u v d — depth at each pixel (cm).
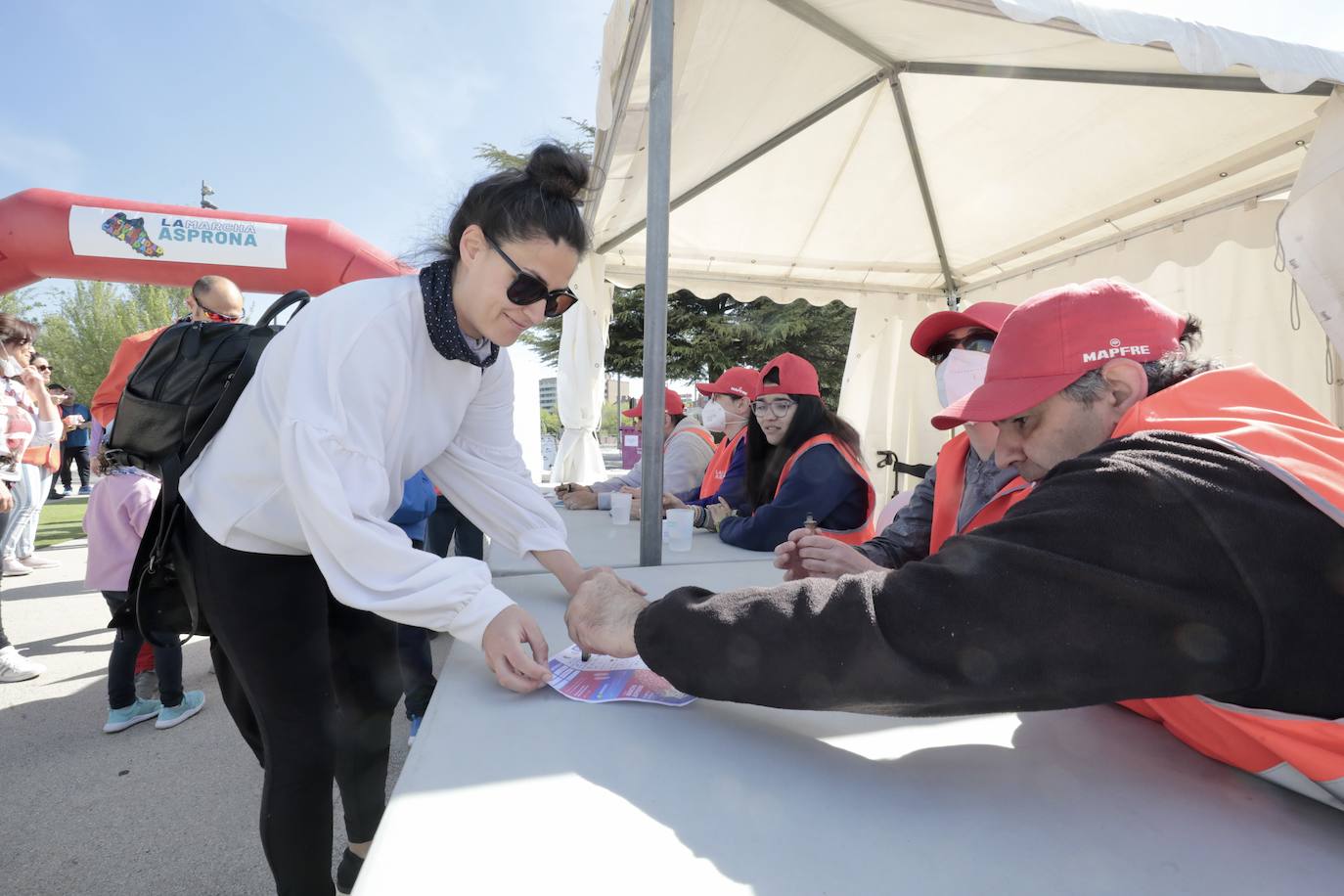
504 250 101
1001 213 434
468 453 136
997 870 58
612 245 489
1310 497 61
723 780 72
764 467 268
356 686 141
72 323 1747
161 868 186
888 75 326
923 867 58
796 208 447
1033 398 88
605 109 253
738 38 264
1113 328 86
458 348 108
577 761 75
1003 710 66
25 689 311
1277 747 66
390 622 147
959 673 64
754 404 262
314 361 97
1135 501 63
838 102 347
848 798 69
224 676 129
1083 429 88
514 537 138
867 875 57
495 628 94
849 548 147
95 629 395
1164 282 410
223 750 254
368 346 100
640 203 405
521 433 860
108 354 1744
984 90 322
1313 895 56
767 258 515
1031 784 73
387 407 104
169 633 125
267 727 113
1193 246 380
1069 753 79
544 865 57
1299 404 78
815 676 70
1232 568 60
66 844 196
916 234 486
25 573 530
